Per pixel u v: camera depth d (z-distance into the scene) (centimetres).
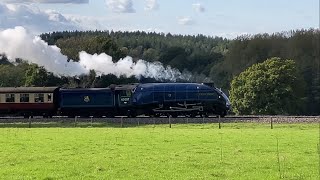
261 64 11188
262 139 4675
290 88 10781
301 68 12719
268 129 5912
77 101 7981
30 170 2927
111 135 5075
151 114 7994
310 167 3047
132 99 7925
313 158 3403
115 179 2670
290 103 10850
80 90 8006
